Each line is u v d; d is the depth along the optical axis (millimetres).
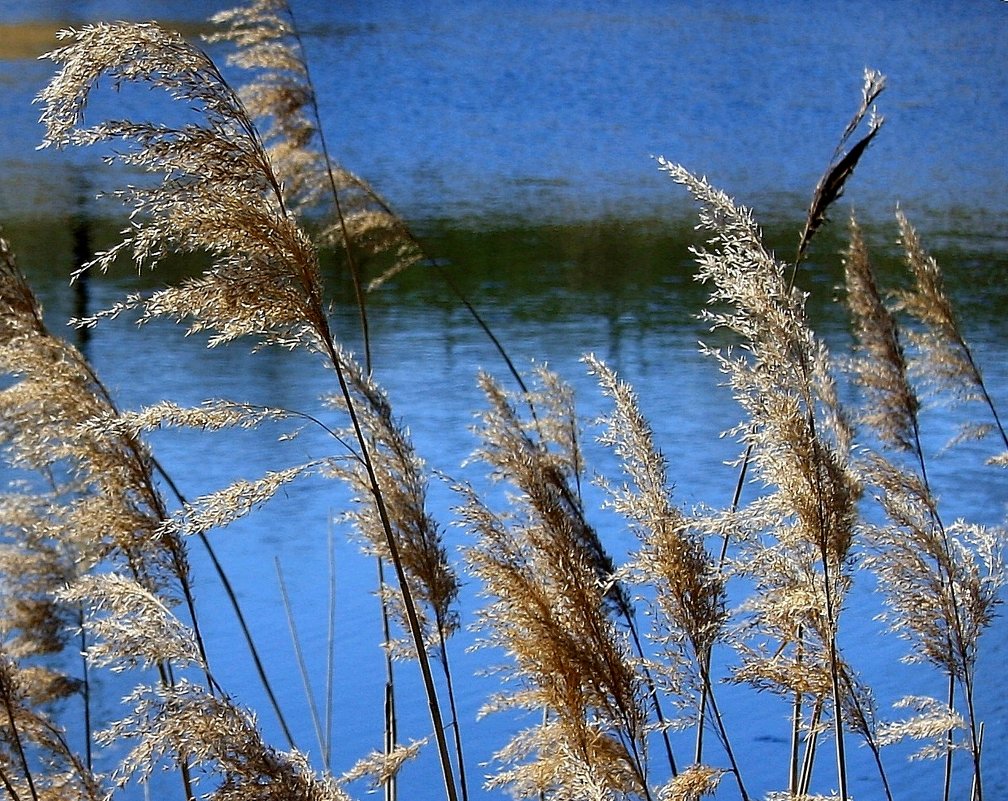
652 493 5492
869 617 12031
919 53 79875
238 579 12820
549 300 25047
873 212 34500
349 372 6410
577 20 97875
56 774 5992
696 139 49719
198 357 20281
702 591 5391
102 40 4477
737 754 9844
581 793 4859
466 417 17469
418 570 6371
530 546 5383
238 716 4848
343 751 9969
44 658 11164
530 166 43125
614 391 5652
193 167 4629
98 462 6469
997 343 21578
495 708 5527
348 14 97562
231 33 9672
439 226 32406
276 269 4742
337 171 10172
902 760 9883
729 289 4754
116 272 25828
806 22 97812
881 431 7953
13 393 6418
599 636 5133
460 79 66750
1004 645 11531
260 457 15953
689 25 95750
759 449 5016
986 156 45219
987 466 15664
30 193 34562
